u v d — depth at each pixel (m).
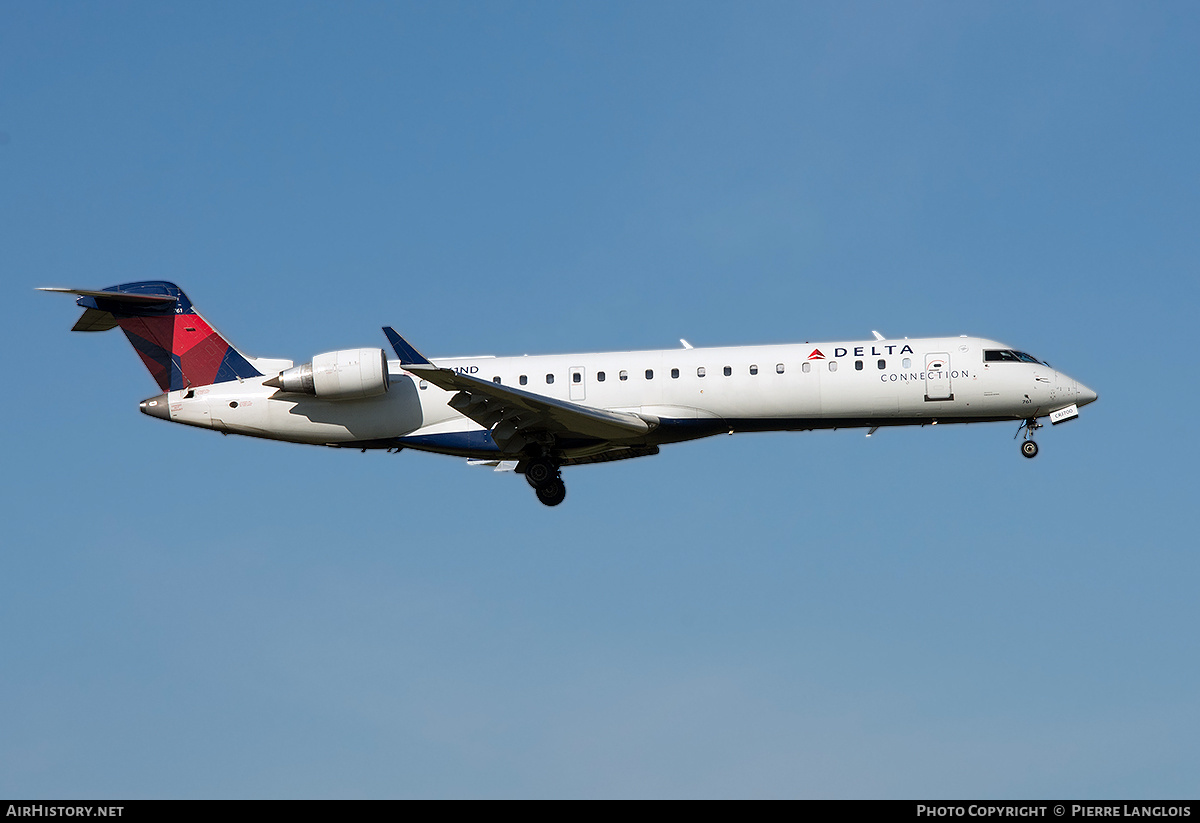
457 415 108.50
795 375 104.88
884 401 104.75
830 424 106.12
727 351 106.88
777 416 105.12
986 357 105.31
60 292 98.75
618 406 105.50
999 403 104.75
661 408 104.88
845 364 105.25
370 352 106.44
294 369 106.44
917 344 106.38
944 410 105.38
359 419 108.81
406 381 109.31
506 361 108.88
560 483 105.69
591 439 104.88
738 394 104.75
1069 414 104.62
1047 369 105.81
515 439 104.31
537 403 96.75
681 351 107.44
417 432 108.75
